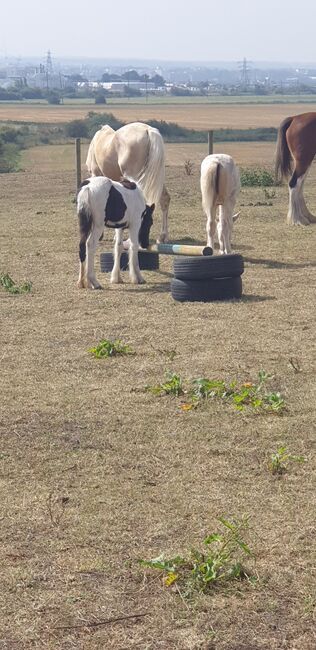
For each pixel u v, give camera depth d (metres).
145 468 8.15
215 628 5.68
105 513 7.23
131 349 10.64
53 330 11.40
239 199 20.70
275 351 10.59
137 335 11.16
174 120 75.44
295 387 9.64
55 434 8.80
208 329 11.30
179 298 12.45
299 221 17.36
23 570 6.34
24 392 9.64
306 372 9.99
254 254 15.05
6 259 14.98
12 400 9.46
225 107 111.88
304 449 8.49
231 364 10.21
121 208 12.91
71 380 9.93
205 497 7.52
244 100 149.00
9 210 19.97
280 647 5.48
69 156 36.06
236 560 6.43
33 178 26.27
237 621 5.75
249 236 16.41
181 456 8.39
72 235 16.75
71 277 13.77
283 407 9.18
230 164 13.95
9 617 5.79
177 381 9.55
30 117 81.50
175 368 10.15
